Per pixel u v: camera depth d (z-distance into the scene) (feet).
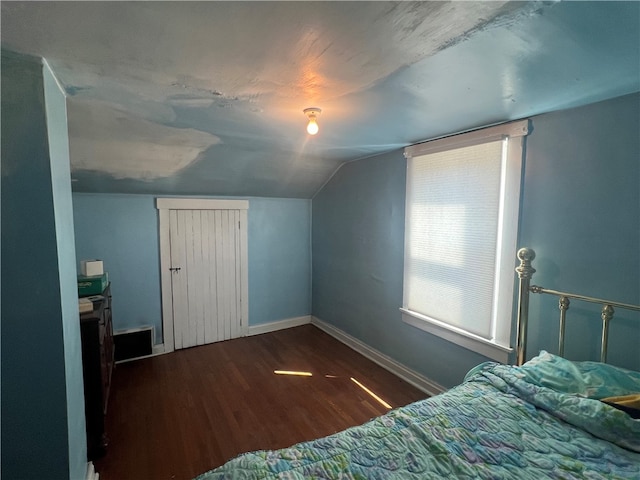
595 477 3.38
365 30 3.30
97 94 5.07
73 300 4.84
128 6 2.87
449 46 3.64
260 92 5.04
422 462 3.63
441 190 8.04
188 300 11.64
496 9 2.92
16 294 3.88
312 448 3.85
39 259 3.92
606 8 2.90
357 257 11.28
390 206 9.75
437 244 8.22
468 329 7.55
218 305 12.24
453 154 7.70
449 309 7.99
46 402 4.08
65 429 4.17
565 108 5.68
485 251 7.10
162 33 3.35
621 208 5.11
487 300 7.12
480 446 3.84
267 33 3.36
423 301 8.71
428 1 2.81
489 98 5.29
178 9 2.93
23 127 3.81
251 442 6.87
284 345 11.97
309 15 3.04
